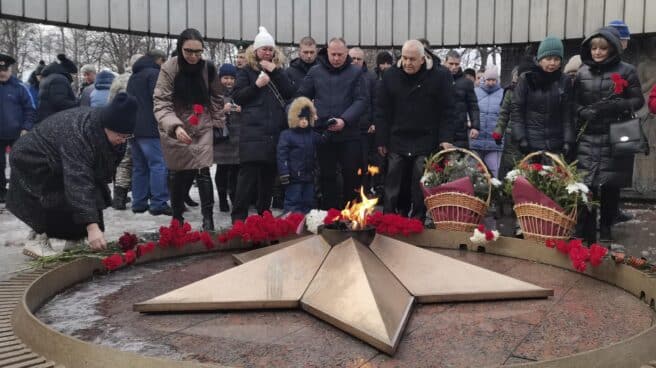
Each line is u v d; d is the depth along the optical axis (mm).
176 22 10523
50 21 9344
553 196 4547
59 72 8727
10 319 2928
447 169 5449
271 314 3045
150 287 3615
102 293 3490
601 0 9742
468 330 2869
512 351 2619
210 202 6418
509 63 11078
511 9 10523
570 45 10453
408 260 3459
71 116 4109
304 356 2523
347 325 2730
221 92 5977
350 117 6312
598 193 6098
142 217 7492
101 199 4254
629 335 2836
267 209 6605
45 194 4348
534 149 6195
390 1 11164
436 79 6188
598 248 3834
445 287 3297
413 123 6254
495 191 5305
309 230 4559
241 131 6230
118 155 4211
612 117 5805
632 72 5781
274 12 11117
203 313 3070
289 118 6445
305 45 7164
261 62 6129
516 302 3324
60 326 2918
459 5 10883
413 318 3021
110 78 8852
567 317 3084
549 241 4262
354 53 7484
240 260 3984
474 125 7715
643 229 7035
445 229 4977
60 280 3502
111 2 9922
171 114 5539
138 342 2695
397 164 6367
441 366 2447
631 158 5914
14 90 8836
